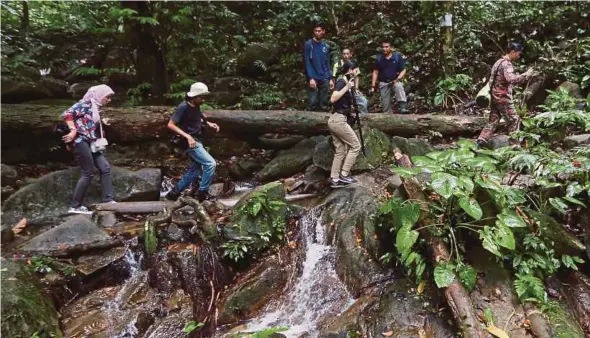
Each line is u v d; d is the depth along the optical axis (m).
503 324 2.81
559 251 3.25
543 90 6.42
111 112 6.01
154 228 4.32
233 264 3.97
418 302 3.12
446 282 2.92
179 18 7.17
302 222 4.45
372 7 10.11
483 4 8.67
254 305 3.66
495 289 3.05
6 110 5.79
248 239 4.02
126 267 4.14
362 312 3.21
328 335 3.11
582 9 7.65
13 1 9.09
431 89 7.77
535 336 2.72
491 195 3.28
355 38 9.31
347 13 10.18
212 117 6.13
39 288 3.63
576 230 3.52
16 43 8.26
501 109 5.02
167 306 3.75
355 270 3.63
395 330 2.99
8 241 4.42
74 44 8.89
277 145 6.55
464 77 7.28
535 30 7.98
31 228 4.77
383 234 3.65
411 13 9.52
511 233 3.02
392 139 5.83
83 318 3.63
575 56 6.57
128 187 5.34
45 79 7.46
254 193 4.35
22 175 5.88
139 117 6.05
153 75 7.49
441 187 3.03
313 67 6.70
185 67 8.29
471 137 6.26
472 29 8.35
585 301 3.08
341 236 3.99
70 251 4.10
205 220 4.18
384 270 3.53
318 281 3.79
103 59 8.77
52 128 5.91
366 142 5.43
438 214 3.38
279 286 3.83
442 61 7.53
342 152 4.83
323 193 5.10
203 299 3.72
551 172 3.45
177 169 6.30
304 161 5.85
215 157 6.59
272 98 8.15
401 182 3.95
